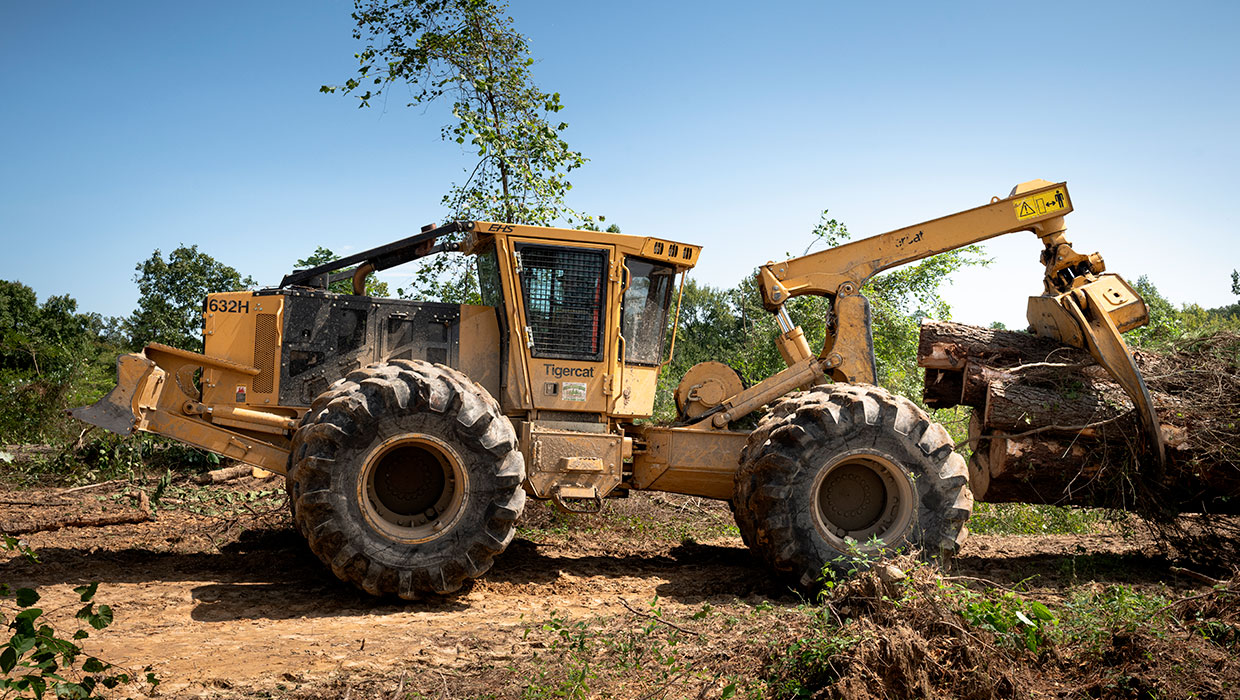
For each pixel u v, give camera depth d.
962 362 7.43
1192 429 6.75
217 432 6.39
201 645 4.61
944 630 4.16
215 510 9.02
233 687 3.97
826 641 4.02
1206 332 7.71
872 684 3.73
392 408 5.59
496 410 5.96
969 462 7.80
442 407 5.67
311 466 5.46
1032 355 7.34
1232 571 6.74
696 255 6.89
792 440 6.10
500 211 10.77
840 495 6.44
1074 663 4.13
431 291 10.93
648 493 10.14
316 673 4.19
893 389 12.55
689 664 4.23
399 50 10.59
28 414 13.22
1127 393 6.76
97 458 11.30
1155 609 4.59
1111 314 7.04
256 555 6.96
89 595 3.25
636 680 4.06
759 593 6.23
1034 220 7.52
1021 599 4.51
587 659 4.36
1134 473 6.88
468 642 4.74
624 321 6.76
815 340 12.59
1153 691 3.74
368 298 6.62
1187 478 6.93
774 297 7.38
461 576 5.72
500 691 3.93
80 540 7.30
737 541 8.58
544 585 6.34
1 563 6.30
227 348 6.51
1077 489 7.18
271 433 6.49
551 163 10.83
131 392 6.17
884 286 13.54
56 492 9.73
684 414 7.52
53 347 16.02
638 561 7.43
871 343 7.33
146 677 3.84
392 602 5.70
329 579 6.25
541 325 6.54
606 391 6.58
